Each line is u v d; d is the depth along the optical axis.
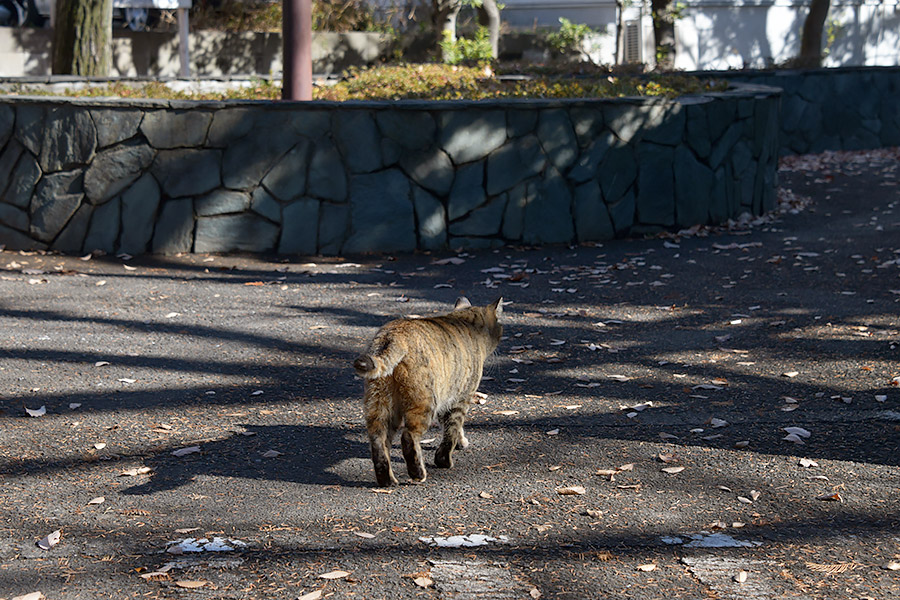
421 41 22.81
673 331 8.13
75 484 4.94
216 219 11.15
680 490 4.87
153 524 4.43
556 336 8.01
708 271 10.40
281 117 11.08
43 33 19.09
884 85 21.33
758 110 13.52
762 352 7.46
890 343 7.54
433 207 11.44
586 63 20.25
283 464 5.26
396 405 4.82
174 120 10.99
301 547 4.16
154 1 17.73
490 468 5.20
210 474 5.10
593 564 4.02
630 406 6.24
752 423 5.91
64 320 8.32
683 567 3.99
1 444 5.50
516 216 11.66
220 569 3.94
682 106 12.35
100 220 11.08
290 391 6.60
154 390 6.57
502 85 14.86
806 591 3.77
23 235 11.16
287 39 12.12
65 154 11.05
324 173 11.19
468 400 5.31
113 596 3.71
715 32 25.89
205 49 20.77
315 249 11.24
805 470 5.12
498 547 4.19
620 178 12.05
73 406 6.16
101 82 14.59
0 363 7.05
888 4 28.88
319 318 8.55
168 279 10.00
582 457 5.36
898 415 5.96
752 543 4.22
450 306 8.99
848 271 10.20
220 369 7.07
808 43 23.77
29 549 4.14
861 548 4.16
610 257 11.15
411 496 4.79
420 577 3.87
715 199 12.84
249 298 9.26
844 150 20.86
